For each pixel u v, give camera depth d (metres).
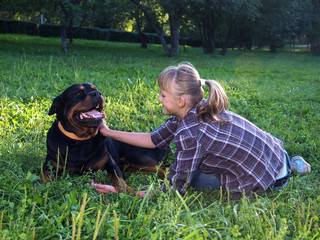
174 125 3.24
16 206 2.56
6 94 5.52
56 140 3.04
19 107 5.20
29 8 17.97
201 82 2.84
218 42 41.75
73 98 2.90
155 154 3.56
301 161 3.64
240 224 2.45
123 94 6.30
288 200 2.85
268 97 7.52
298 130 5.31
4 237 1.99
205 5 21.12
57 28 33.78
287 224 2.52
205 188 3.19
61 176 2.93
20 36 29.95
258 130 3.09
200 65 15.11
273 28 26.83
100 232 2.22
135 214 2.57
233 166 2.96
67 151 2.96
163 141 3.30
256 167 2.94
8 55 12.97
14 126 4.38
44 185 2.79
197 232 2.19
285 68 16.12
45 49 18.80
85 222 2.25
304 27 30.92
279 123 5.44
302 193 2.93
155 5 20.64
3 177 2.77
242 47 43.41
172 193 2.71
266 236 2.24
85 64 11.73
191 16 24.80
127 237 2.26
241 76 11.46
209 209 2.64
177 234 2.21
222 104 2.80
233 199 3.00
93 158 3.13
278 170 3.14
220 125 2.85
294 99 7.71
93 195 2.77
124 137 3.28
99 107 3.09
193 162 2.81
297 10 27.53
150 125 4.92
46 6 17.06
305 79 12.17
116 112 5.10
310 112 6.44
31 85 6.53
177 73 2.79
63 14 17.66
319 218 2.59
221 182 3.09
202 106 2.79
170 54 20.22
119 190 2.92
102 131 3.23
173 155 4.05
